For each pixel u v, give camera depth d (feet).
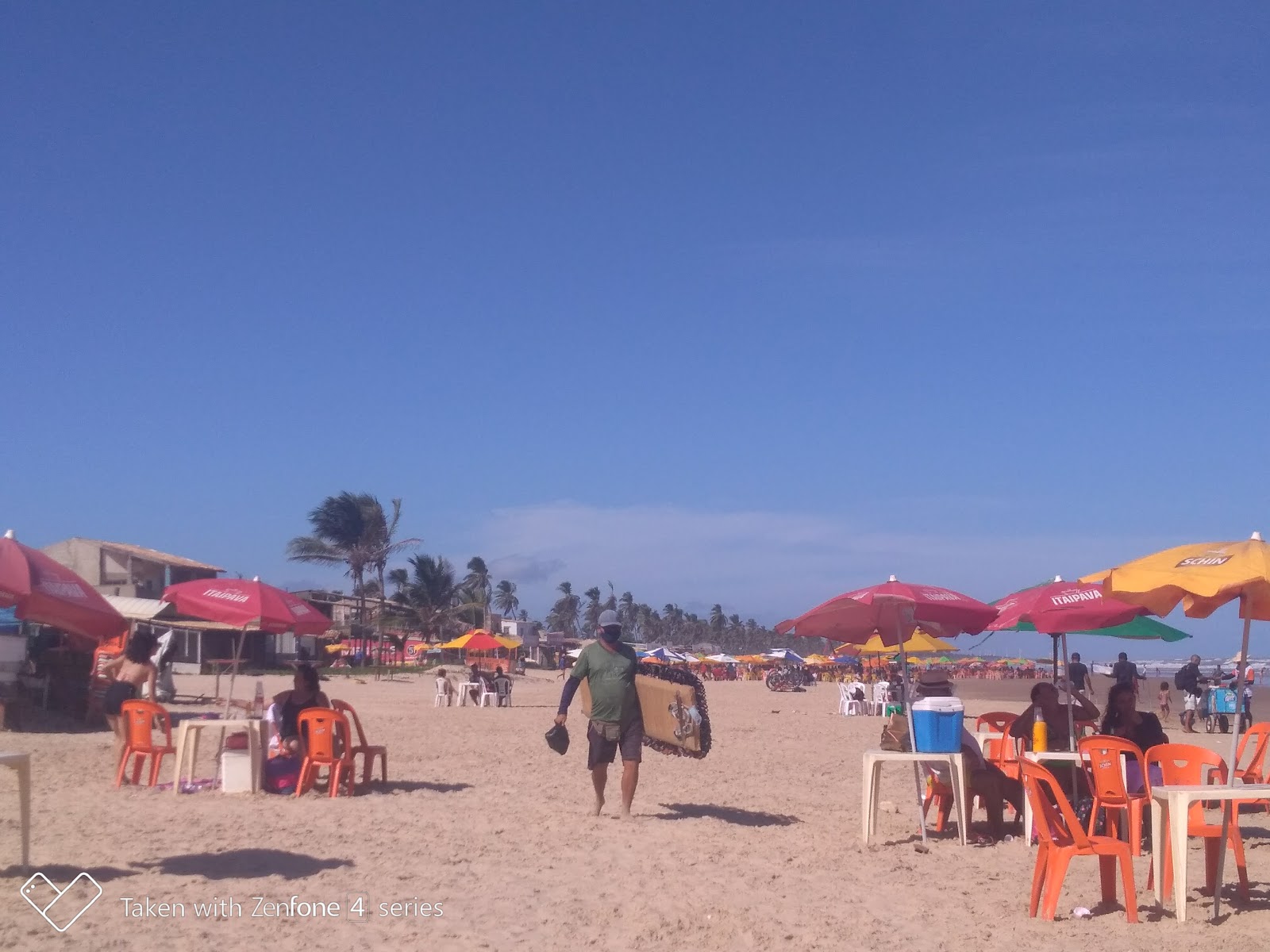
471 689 109.60
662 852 29.25
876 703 103.91
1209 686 88.69
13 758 23.93
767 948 20.72
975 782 32.68
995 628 33.45
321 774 43.68
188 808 34.45
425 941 20.58
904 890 25.63
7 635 65.62
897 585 33.24
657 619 604.90
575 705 106.22
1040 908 23.73
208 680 134.41
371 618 234.79
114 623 24.39
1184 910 22.72
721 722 87.56
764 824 34.88
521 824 32.99
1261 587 23.24
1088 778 32.17
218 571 162.50
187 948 19.58
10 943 19.33
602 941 20.89
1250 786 23.88
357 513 224.74
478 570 324.19
